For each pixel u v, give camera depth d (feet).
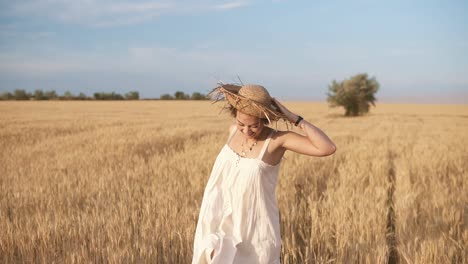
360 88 162.71
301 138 9.09
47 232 15.40
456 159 36.88
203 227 9.27
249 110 8.54
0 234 15.34
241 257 9.14
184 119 105.19
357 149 43.34
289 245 14.97
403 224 17.49
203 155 34.91
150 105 233.76
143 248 13.88
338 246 15.42
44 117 107.76
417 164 33.58
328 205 19.79
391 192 25.54
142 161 33.12
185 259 14.14
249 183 9.06
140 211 19.13
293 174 27.73
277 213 9.62
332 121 119.55
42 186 23.62
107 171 28.73
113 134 56.95
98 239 14.52
